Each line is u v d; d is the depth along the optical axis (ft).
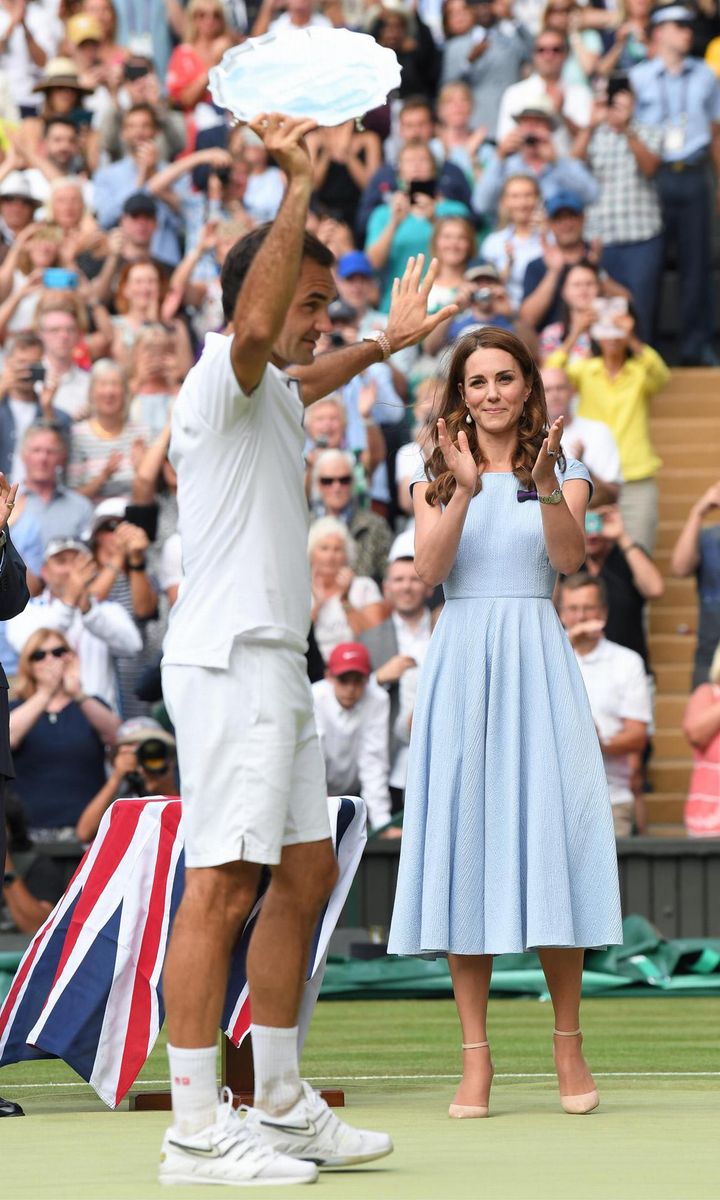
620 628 115.34
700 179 146.82
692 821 107.34
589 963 95.14
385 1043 74.13
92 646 108.58
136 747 99.50
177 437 38.06
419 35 153.07
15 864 90.79
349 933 99.04
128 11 153.07
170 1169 36.76
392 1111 51.19
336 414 121.39
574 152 144.15
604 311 128.36
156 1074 64.80
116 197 140.56
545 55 146.10
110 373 121.19
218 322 132.67
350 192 145.69
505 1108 51.62
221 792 36.83
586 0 154.71
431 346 125.90
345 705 102.73
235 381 36.65
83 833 99.81
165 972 37.35
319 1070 64.18
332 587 111.34
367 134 146.72
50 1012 53.72
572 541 50.88
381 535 118.01
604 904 50.47
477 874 50.49
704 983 94.79
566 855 50.39
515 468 52.44
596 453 122.21
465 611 51.88
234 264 38.52
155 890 54.34
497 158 143.54
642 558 116.16
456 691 51.47
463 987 50.57
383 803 103.04
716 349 157.17
